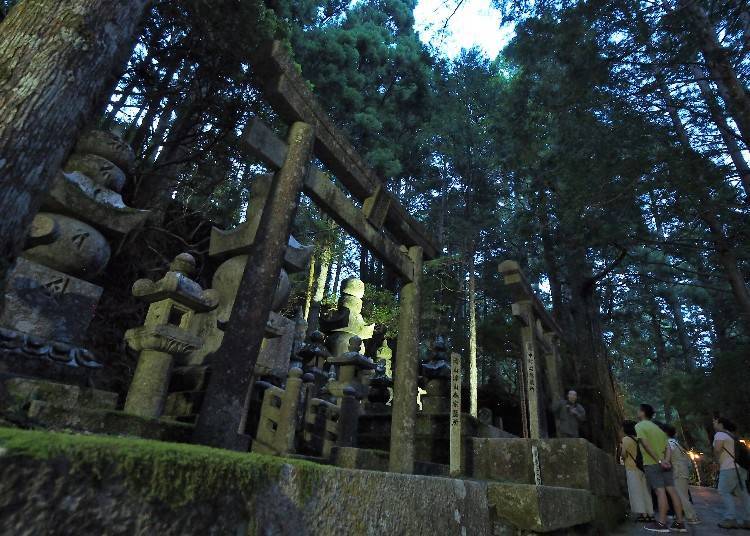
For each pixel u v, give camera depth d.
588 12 11.41
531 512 3.45
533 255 24.83
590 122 12.23
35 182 2.79
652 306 29.36
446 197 27.80
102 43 3.25
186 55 9.23
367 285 21.59
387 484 2.13
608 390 15.62
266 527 1.33
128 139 10.87
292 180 3.68
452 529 2.68
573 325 18.30
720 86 11.34
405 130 29.42
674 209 12.12
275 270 3.33
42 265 4.84
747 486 6.19
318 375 11.05
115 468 0.96
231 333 3.04
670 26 10.77
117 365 8.03
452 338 20.89
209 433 2.70
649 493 6.39
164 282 4.21
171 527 1.04
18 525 0.78
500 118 19.11
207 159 10.77
